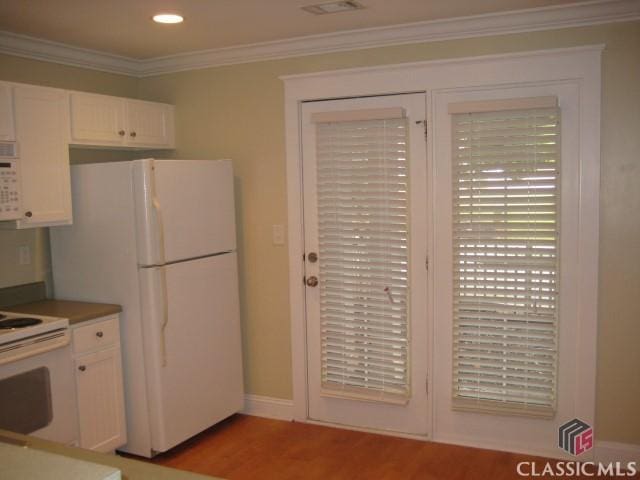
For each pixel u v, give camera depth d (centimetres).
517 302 320
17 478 106
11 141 297
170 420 330
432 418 346
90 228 333
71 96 329
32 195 309
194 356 344
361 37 337
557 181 307
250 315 392
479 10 297
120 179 320
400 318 346
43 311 316
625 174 297
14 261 337
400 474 311
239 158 384
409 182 338
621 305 304
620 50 293
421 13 301
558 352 316
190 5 277
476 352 331
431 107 329
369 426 365
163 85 404
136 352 327
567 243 310
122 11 285
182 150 404
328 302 364
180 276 333
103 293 334
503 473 308
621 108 295
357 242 352
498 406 328
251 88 376
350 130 347
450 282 334
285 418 387
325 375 370
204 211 347
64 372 299
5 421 273
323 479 308
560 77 303
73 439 304
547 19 300
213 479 128
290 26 321
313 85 356
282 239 376
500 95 315
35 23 303
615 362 308
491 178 319
